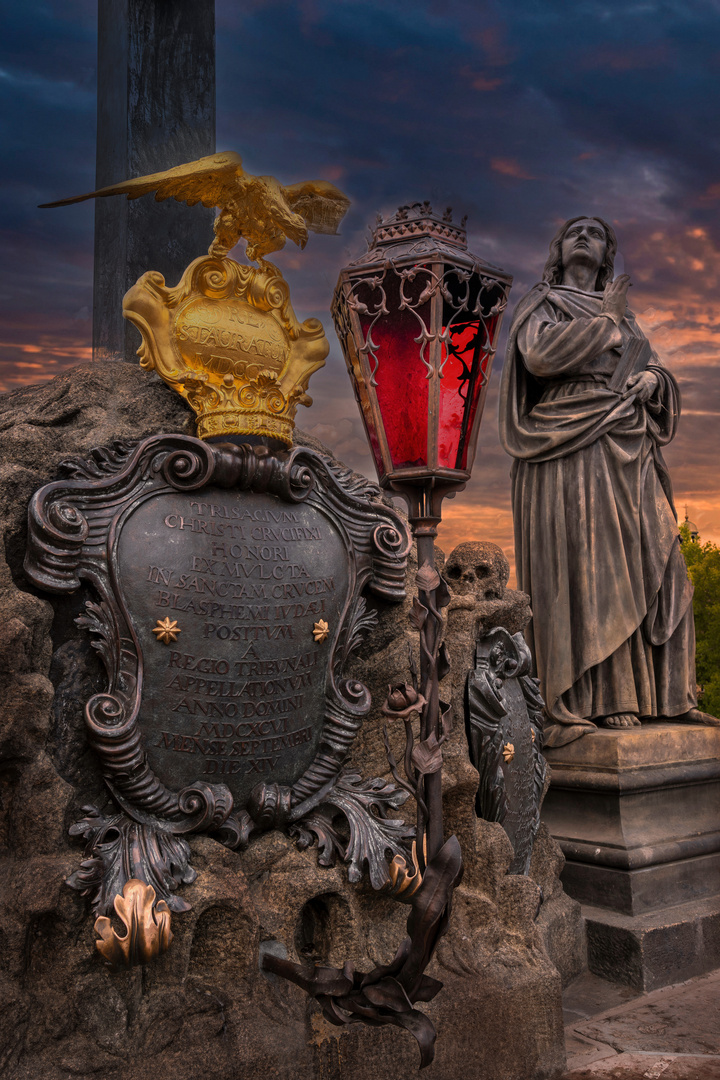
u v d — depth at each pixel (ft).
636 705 16.35
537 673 16.76
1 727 7.80
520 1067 10.32
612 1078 10.45
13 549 8.42
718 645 72.49
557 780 15.75
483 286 7.11
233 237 9.93
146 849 8.39
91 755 8.59
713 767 16.22
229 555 9.27
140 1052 7.92
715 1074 10.48
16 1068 7.44
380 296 7.01
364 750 10.69
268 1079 8.39
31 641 8.18
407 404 6.92
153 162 12.48
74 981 7.81
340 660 10.28
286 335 10.48
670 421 17.48
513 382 17.57
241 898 8.66
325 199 10.50
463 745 11.71
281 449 10.16
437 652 7.12
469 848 11.36
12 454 8.81
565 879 15.38
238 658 9.19
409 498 7.12
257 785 9.34
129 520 8.87
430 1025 7.52
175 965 8.34
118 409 9.80
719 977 14.17
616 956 13.85
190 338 9.62
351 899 9.56
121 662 8.64
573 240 17.52
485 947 10.84
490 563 13.05
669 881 14.88
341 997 7.92
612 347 16.84
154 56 12.62
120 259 12.17
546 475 16.92
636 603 16.35
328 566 10.18
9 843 8.18
